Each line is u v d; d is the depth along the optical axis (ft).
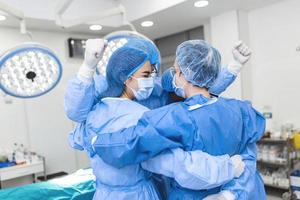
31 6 10.87
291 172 10.78
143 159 3.14
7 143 12.25
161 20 12.66
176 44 15.49
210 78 3.66
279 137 11.26
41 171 12.04
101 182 3.85
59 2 4.78
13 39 12.39
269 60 12.24
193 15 12.29
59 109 13.67
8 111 12.28
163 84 4.30
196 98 3.48
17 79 3.98
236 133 3.48
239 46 4.73
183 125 3.21
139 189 3.71
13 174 10.98
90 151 3.84
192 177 3.04
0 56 3.65
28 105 12.81
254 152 3.93
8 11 4.20
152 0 11.57
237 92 12.40
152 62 3.87
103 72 4.38
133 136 3.08
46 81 4.22
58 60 4.03
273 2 11.74
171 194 3.76
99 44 3.43
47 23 12.00
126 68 3.70
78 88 3.58
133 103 3.73
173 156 3.13
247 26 12.57
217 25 12.71
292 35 11.44
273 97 12.25
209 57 3.56
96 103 4.02
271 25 12.02
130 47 3.72
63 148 13.80
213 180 3.07
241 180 3.47
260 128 3.88
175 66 3.84
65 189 6.60
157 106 4.60
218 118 3.35
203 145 3.22
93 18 5.22
